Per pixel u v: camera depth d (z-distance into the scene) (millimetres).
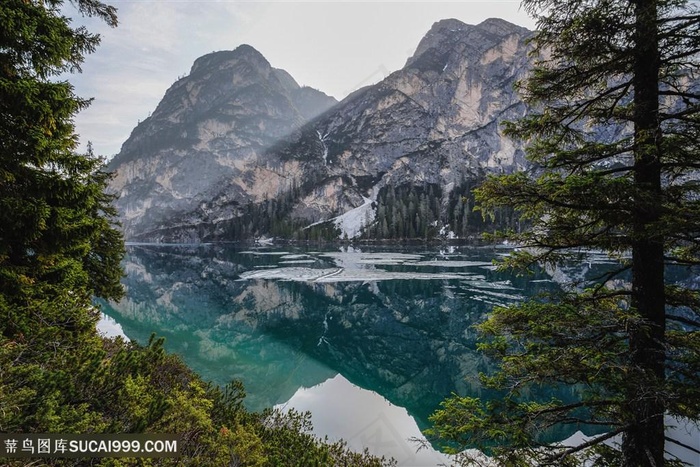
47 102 5188
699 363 3902
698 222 3695
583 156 4980
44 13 5145
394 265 71188
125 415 4461
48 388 3941
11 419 3416
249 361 23453
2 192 5258
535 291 41156
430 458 10383
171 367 8531
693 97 4305
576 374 4398
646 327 4055
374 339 29469
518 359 4715
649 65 4570
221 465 4988
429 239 125688
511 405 4738
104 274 14914
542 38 5070
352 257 90312
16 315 4891
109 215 15383
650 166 4566
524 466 4188
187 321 33906
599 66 4742
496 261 5344
